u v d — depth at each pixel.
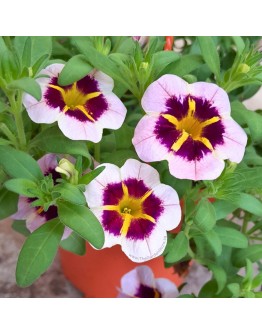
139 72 0.10
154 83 0.10
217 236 0.11
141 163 0.10
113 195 0.10
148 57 0.10
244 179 0.10
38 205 0.10
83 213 0.09
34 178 0.10
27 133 0.11
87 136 0.10
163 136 0.09
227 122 0.10
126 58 0.11
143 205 0.10
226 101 0.10
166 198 0.10
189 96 0.10
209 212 0.10
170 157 0.09
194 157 0.09
